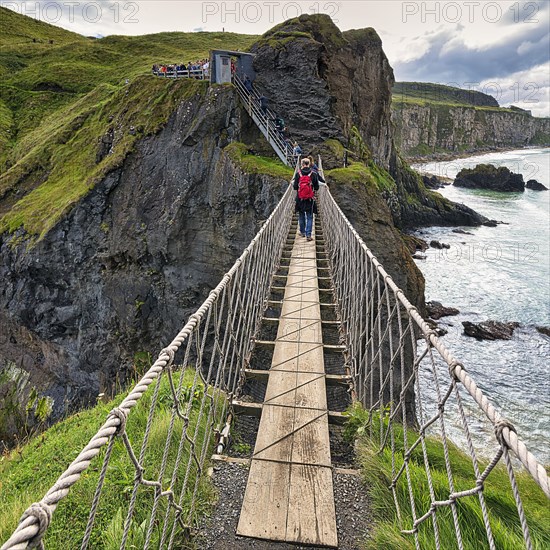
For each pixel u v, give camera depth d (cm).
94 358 1888
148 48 5241
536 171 8338
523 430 1280
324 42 2333
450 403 1388
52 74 4341
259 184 1516
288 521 246
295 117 2009
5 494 406
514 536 255
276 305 618
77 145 2300
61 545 268
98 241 1833
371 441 332
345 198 1419
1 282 1998
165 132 1811
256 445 307
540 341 1800
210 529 252
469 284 2467
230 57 1962
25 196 2269
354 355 465
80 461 136
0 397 2056
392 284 323
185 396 447
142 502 282
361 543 241
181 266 1708
